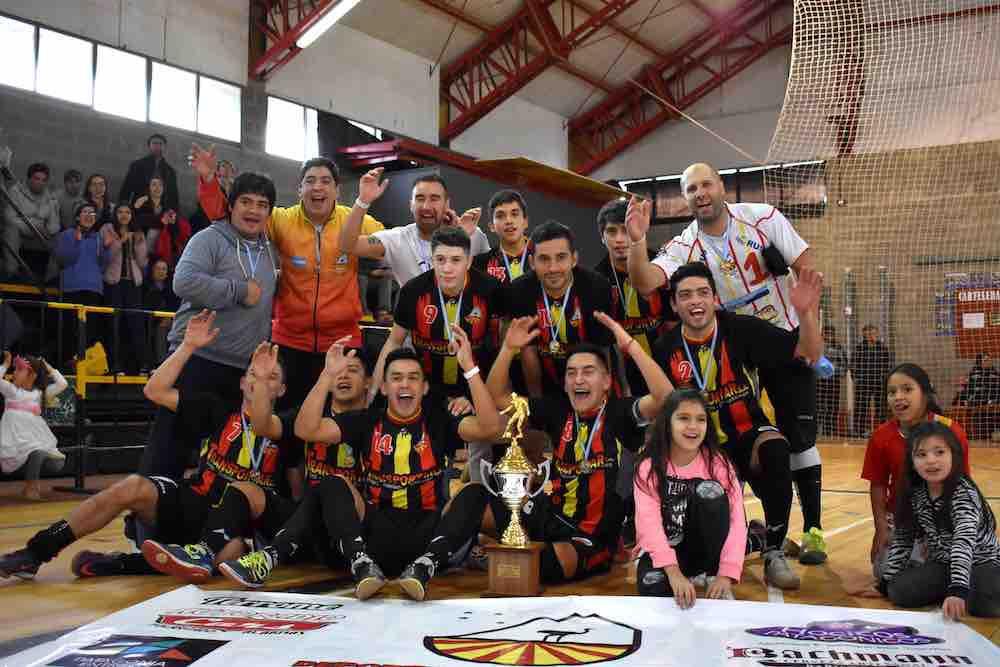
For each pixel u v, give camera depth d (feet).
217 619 9.88
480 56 63.00
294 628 9.50
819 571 13.83
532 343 14.70
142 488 12.92
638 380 14.62
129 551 15.46
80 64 41.50
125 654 8.48
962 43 44.04
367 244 16.33
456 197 51.67
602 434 13.08
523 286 14.71
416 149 53.83
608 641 8.99
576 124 75.41
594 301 14.43
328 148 54.60
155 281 38.01
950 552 10.68
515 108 69.10
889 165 46.06
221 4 47.91
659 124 73.67
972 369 47.09
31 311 35.24
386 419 13.10
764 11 68.80
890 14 43.52
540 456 13.55
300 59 52.42
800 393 14.62
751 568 14.20
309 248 15.96
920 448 11.09
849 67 43.09
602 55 68.95
